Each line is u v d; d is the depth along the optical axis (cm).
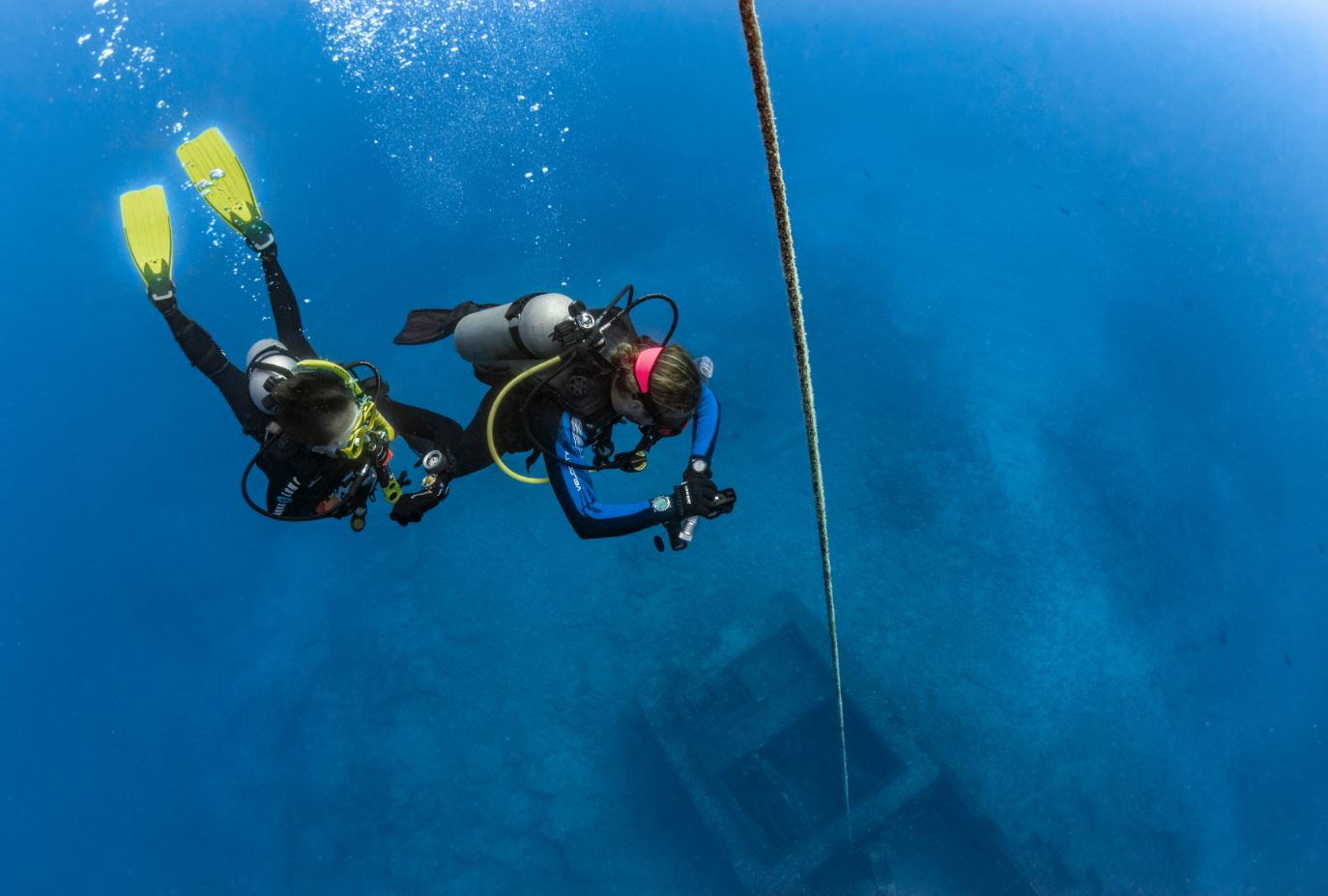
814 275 1435
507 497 1170
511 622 1079
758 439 1225
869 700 857
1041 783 955
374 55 1440
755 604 1066
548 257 1438
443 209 1439
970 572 1095
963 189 1556
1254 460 1208
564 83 1523
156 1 1366
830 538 1123
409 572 1134
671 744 845
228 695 1100
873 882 783
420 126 1423
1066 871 900
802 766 877
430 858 948
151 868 1005
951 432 1229
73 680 1123
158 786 1040
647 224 1498
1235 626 1066
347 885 953
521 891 917
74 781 1059
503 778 980
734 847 768
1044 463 1192
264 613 1143
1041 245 1466
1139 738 993
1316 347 1327
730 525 1138
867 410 1257
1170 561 1120
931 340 1345
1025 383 1287
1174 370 1309
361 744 1028
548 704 1020
